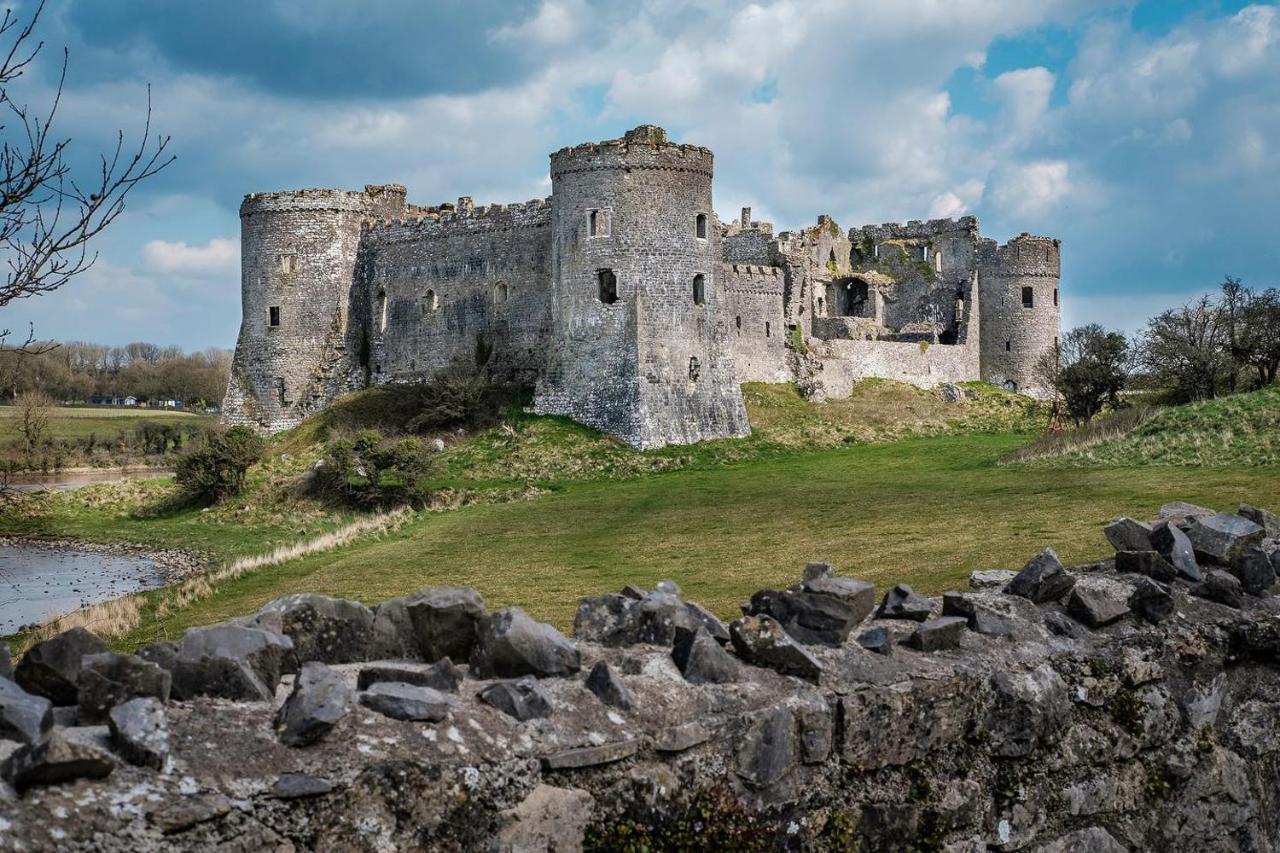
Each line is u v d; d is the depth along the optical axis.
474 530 42.38
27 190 12.54
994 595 9.69
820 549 31.12
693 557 31.91
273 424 76.19
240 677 6.22
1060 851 8.77
